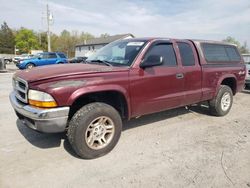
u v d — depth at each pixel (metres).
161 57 3.81
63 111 3.12
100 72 3.42
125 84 3.67
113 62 4.02
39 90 3.07
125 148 3.88
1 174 3.05
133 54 3.94
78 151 3.38
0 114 5.55
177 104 4.60
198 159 3.56
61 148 3.81
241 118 5.72
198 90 4.94
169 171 3.22
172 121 5.31
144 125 4.98
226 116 5.85
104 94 3.78
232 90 6.19
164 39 4.38
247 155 3.72
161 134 4.52
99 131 3.54
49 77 3.09
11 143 3.96
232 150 3.89
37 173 3.10
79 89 3.20
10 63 34.41
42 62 19.42
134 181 2.97
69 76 3.17
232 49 6.04
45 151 3.70
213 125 5.12
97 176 3.07
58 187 2.83
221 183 2.96
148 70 3.97
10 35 78.75
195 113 5.98
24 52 75.31
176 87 4.45
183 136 4.45
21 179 2.96
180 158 3.58
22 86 3.44
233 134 4.61
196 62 4.87
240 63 6.19
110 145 3.66
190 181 2.99
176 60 4.48
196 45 4.96
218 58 5.45
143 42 4.12
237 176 3.12
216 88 5.41
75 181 2.95
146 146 3.97
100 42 52.88
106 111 3.52
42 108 3.08
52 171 3.15
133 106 3.87
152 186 2.88
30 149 3.76
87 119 3.33
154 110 4.23
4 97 7.57
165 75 4.21
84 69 3.43
